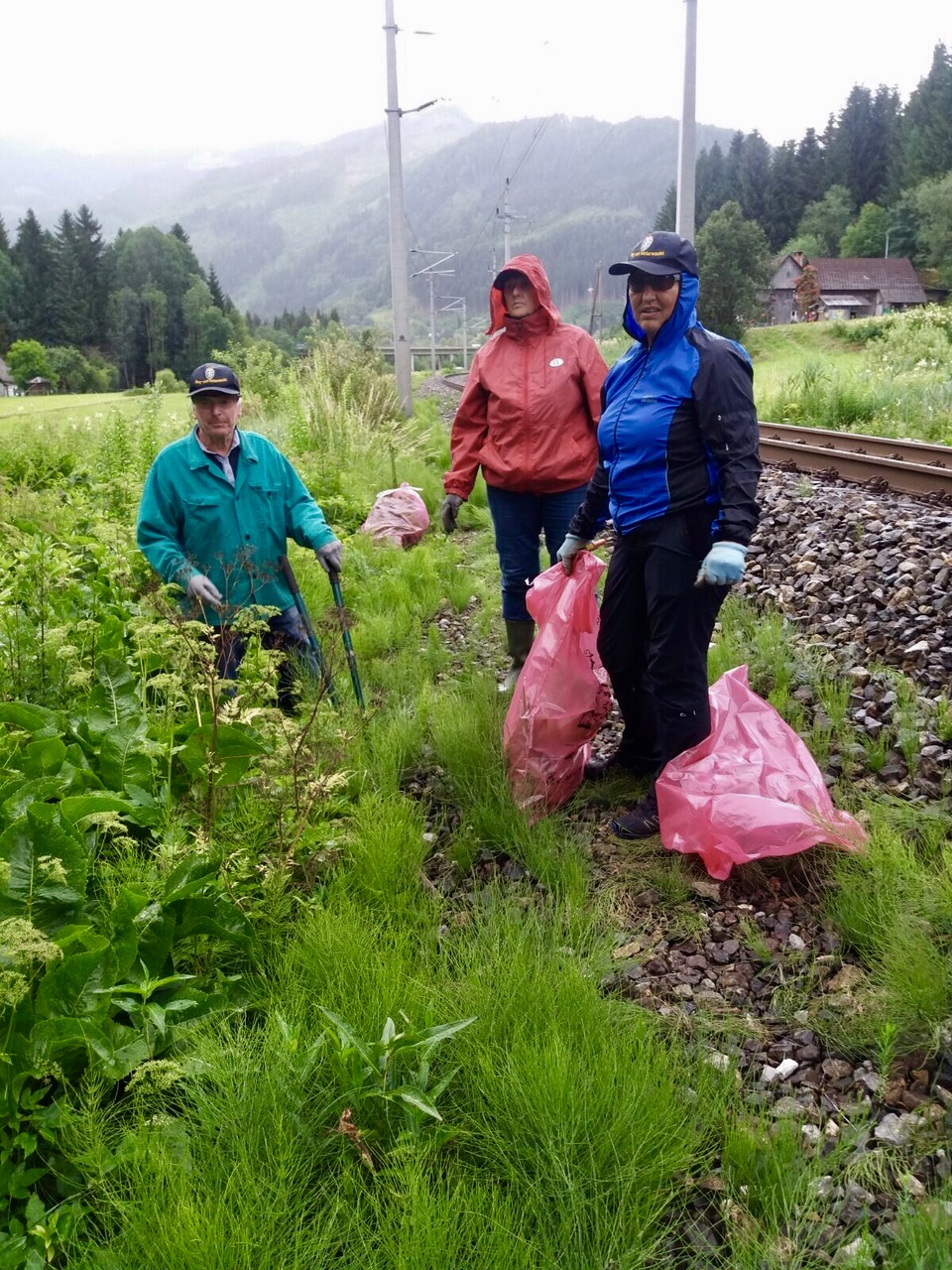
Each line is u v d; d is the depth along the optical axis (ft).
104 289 387.34
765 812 10.18
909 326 86.48
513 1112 6.91
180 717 12.08
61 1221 5.94
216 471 14.55
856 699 14.44
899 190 373.61
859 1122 7.35
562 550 12.78
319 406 42.32
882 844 10.27
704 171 469.57
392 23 64.59
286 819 10.21
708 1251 6.33
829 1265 5.99
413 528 28.58
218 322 393.50
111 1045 6.85
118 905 7.70
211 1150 6.35
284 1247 5.73
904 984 8.29
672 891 10.33
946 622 15.53
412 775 13.51
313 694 13.82
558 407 14.98
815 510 22.50
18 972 6.79
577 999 8.02
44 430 39.09
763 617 18.40
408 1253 5.65
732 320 188.75
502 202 160.04
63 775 9.71
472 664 17.79
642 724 12.89
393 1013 7.61
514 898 10.25
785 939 9.59
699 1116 7.20
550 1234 6.21
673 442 10.59
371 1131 6.64
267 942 8.78
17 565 16.96
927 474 23.90
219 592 14.73
